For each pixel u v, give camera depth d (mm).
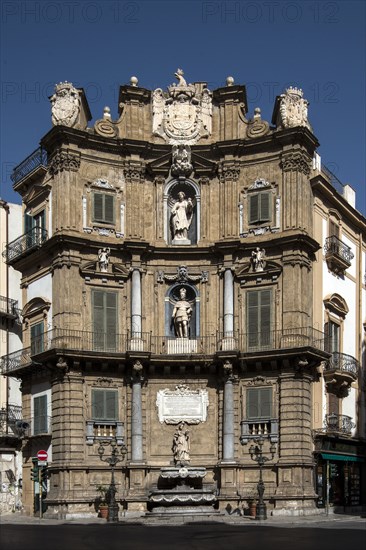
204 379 47188
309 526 36406
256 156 48469
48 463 45812
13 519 43156
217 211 48781
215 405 46844
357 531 32812
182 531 33531
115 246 47312
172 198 49469
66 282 45906
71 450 44250
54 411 45375
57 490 43969
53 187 47688
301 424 44750
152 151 49062
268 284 46875
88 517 43188
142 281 47719
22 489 49344
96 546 26078
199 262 48406
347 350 52781
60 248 46250
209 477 45844
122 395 46406
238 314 47344
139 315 46938
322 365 47875
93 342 46062
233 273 47531
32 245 48781
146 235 48500
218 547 25719
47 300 47688
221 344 46281
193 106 49875
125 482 45094
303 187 47250
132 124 49031
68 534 31547
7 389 53344
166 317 47938
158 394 46812
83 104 48969
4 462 51156
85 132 47188
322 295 49219
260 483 41188
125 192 48438
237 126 49281
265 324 46562
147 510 44344
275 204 47562
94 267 46906
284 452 44531
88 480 44438
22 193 52031
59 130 46625
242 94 49438
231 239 47375
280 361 45531
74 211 46719
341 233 53312
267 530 33719
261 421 45594
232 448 45406
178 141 49438
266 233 47469
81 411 44969
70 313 45656
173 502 42719
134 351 45500
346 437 50094
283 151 47438
